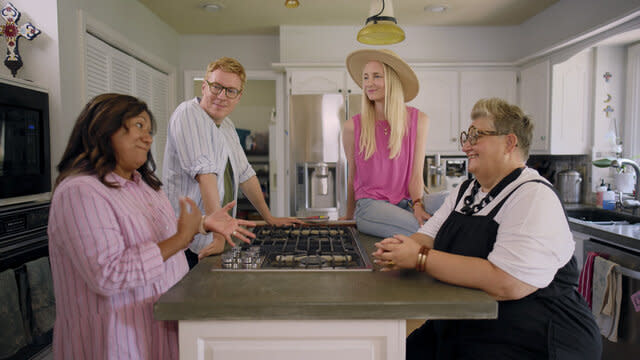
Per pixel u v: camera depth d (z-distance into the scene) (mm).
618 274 2070
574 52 3137
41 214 2008
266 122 6180
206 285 1015
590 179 3270
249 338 929
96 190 926
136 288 1023
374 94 1710
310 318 902
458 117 4043
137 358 1011
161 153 4062
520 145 1116
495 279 971
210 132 1632
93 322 981
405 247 1049
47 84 2326
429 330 1392
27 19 2312
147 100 3713
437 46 4180
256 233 1621
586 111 3244
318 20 3971
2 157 1894
